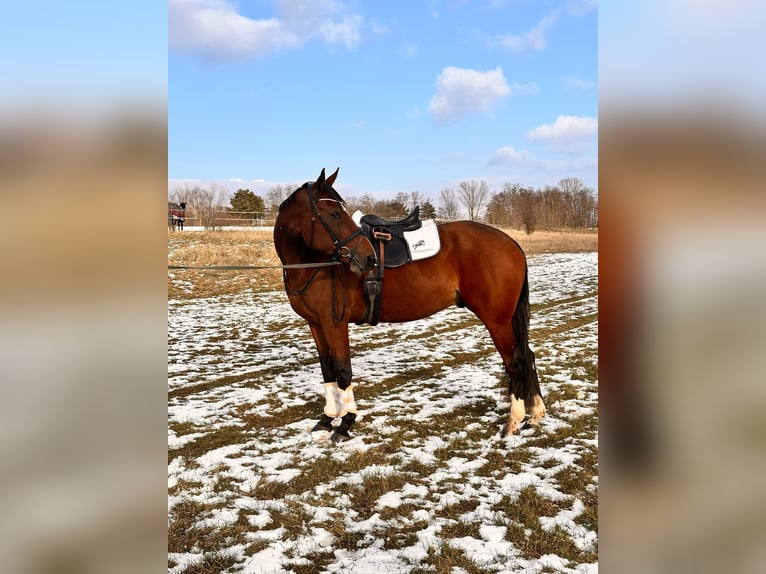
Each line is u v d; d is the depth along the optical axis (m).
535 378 4.05
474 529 2.70
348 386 4.01
